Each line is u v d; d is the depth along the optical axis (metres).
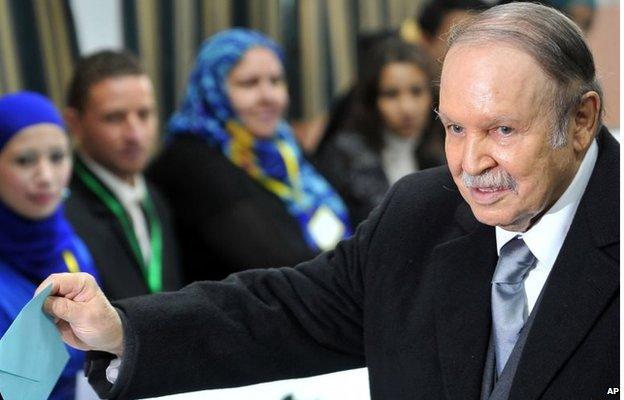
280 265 4.68
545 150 2.07
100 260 4.08
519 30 2.06
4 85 5.40
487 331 2.30
